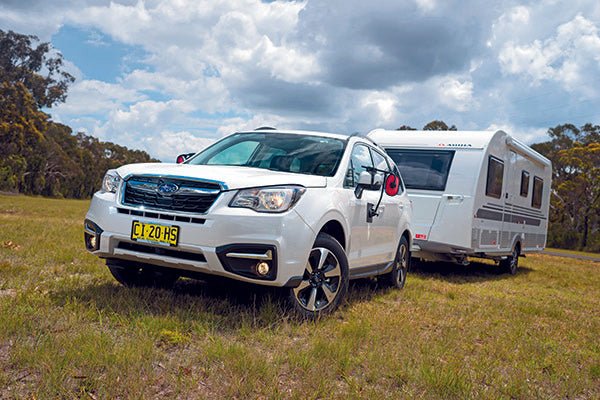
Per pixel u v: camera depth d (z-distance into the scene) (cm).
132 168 502
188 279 618
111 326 402
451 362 395
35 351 325
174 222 448
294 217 461
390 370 367
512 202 1243
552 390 378
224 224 439
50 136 8838
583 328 607
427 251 1038
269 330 431
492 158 1071
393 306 611
